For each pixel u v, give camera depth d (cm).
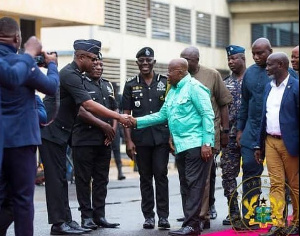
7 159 727
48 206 941
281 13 3341
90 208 994
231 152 1033
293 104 882
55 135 931
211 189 1066
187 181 927
